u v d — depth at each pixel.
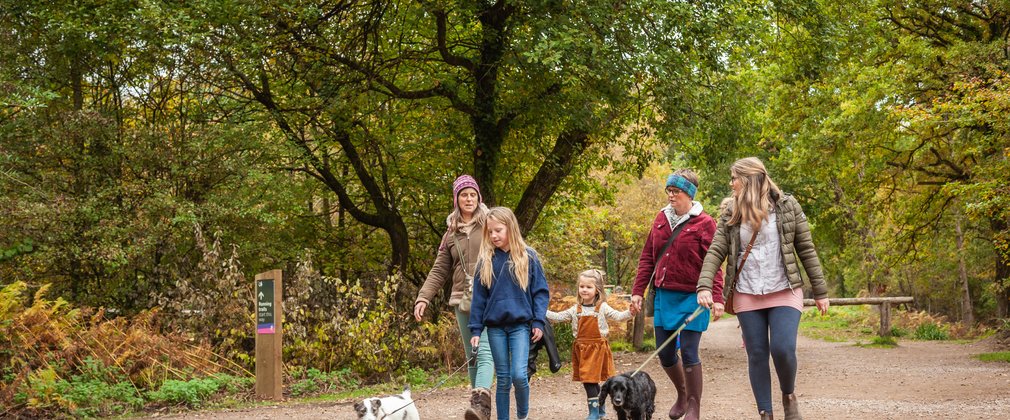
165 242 12.13
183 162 12.62
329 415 8.01
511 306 5.52
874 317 26.47
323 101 13.85
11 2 12.50
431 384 10.93
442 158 16.62
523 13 13.11
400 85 16.03
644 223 29.61
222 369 10.62
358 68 13.77
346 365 11.45
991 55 17.94
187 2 11.98
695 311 5.52
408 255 17.28
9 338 8.52
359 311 11.63
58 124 12.41
